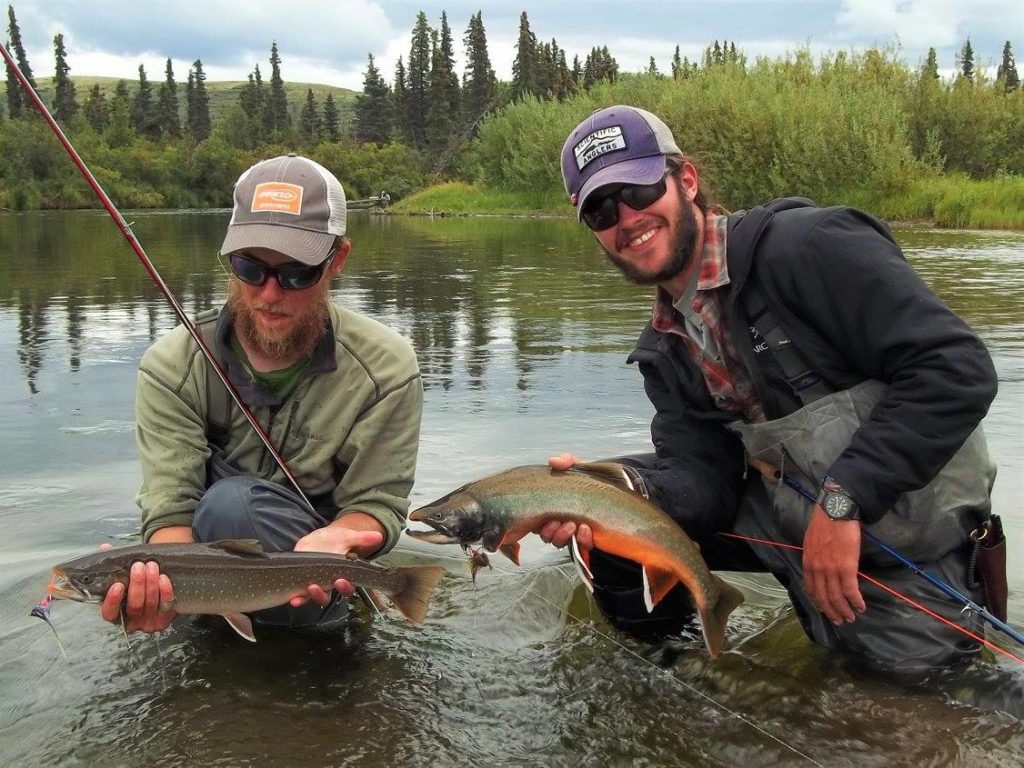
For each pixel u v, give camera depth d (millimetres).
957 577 1305
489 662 1345
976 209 10898
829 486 1208
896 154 12508
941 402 1160
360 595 1512
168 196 28906
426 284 5629
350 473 1467
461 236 10773
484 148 20719
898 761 1073
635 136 1305
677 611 1487
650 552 1252
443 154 35656
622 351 3480
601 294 5105
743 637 1423
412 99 44031
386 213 19391
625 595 1449
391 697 1232
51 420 2523
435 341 3707
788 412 1306
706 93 14078
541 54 37375
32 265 6863
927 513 1257
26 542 1709
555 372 3113
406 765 1073
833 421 1256
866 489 1186
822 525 1210
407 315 4355
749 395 1348
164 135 36656
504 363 3270
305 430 1453
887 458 1181
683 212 1305
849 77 15500
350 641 1404
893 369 1204
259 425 1424
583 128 1347
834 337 1239
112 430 2436
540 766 1079
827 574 1222
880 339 1195
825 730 1145
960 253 7020
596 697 1245
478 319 4246
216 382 1445
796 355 1271
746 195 13312
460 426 2434
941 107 15281
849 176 12633
